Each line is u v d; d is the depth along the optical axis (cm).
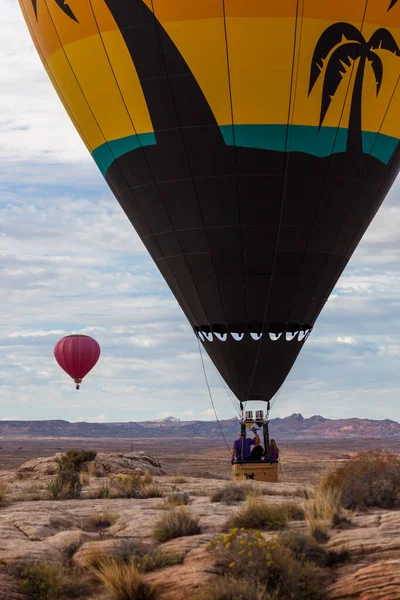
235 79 2786
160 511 1930
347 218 3020
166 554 1535
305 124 2844
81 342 6322
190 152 2898
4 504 2148
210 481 2889
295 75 2778
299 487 2358
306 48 2755
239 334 3097
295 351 3131
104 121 3055
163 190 2995
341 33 2764
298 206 2938
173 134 2898
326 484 1892
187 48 2786
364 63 2814
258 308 3059
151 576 1473
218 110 2833
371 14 2764
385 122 2934
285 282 3028
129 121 2970
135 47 2850
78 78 3059
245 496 2067
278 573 1393
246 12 2709
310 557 1451
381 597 1324
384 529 1536
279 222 2953
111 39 2888
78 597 1470
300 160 2877
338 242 3047
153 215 3070
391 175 3112
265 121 2828
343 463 2127
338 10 2736
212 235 2988
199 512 1864
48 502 2177
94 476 3152
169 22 2778
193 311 3167
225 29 2736
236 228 2962
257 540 1473
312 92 2808
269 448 3027
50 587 1475
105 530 1792
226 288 3041
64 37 3031
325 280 3094
